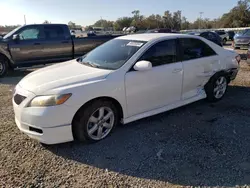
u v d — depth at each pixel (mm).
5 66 8586
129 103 3781
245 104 5172
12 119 4398
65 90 3207
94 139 3547
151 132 3893
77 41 9828
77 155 3266
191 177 2818
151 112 4129
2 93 6152
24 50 8742
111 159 3178
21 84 3602
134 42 4219
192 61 4598
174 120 4348
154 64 4059
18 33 8703
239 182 2727
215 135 3783
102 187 2672
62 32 9523
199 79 4793
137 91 3822
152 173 2896
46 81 3438
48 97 3162
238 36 17297
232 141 3594
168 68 4184
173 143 3549
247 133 3850
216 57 5074
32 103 3213
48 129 3174
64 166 3035
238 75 7883
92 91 3357
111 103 3637
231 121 4297
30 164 3062
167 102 4344
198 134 3818
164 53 4211
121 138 3703
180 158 3180
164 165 3041
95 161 3137
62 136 3268
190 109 4879
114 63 3883
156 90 4066
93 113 3461
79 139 3457
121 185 2703
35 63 9125
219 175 2846
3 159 3158
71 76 3545
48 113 3131
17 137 3725
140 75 3822
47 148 3422
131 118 3889
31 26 8945
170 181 2760
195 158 3174
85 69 3830
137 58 3869
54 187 2664
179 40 4480
